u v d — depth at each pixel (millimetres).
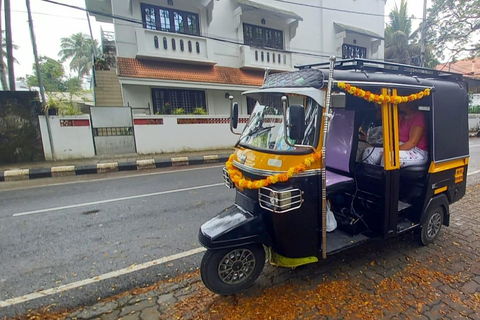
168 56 11438
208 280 2488
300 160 2402
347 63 2846
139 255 3439
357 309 2393
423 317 2297
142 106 11727
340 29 16047
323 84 2379
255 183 2484
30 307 2568
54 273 3096
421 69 3344
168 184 6918
